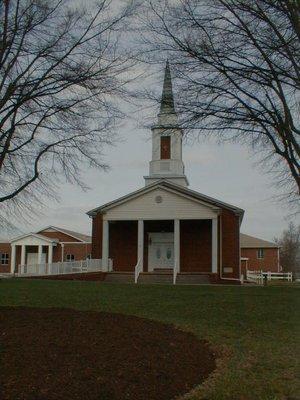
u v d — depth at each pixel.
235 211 31.36
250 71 11.41
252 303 14.43
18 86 11.52
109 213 32.28
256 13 11.04
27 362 7.25
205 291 17.67
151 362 7.86
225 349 9.42
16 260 49.56
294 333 10.71
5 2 11.44
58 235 50.94
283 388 7.33
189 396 7.00
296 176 11.88
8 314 10.05
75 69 11.78
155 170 38.34
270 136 11.95
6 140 11.99
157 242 34.00
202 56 11.39
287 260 78.38
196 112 11.87
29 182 12.48
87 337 8.51
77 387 6.70
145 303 14.28
